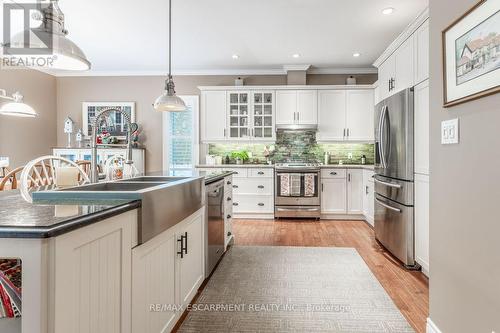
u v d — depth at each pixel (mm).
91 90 5840
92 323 992
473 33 1302
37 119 5414
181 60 5113
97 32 3941
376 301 2205
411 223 2820
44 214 998
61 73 5754
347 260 3084
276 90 5352
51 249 833
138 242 1280
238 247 3539
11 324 1040
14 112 3387
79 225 907
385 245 3352
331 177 5020
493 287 1210
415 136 2771
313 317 1988
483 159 1267
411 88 2793
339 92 5305
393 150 3098
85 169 3816
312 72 5633
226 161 5590
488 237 1237
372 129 5266
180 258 1800
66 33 1643
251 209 5125
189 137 5777
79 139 5598
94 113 5848
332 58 4988
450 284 1523
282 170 5008
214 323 1918
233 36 4078
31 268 818
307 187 4980
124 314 1174
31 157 5285
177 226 1761
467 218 1380
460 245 1436
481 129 1276
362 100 5285
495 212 1196
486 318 1255
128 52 4719
